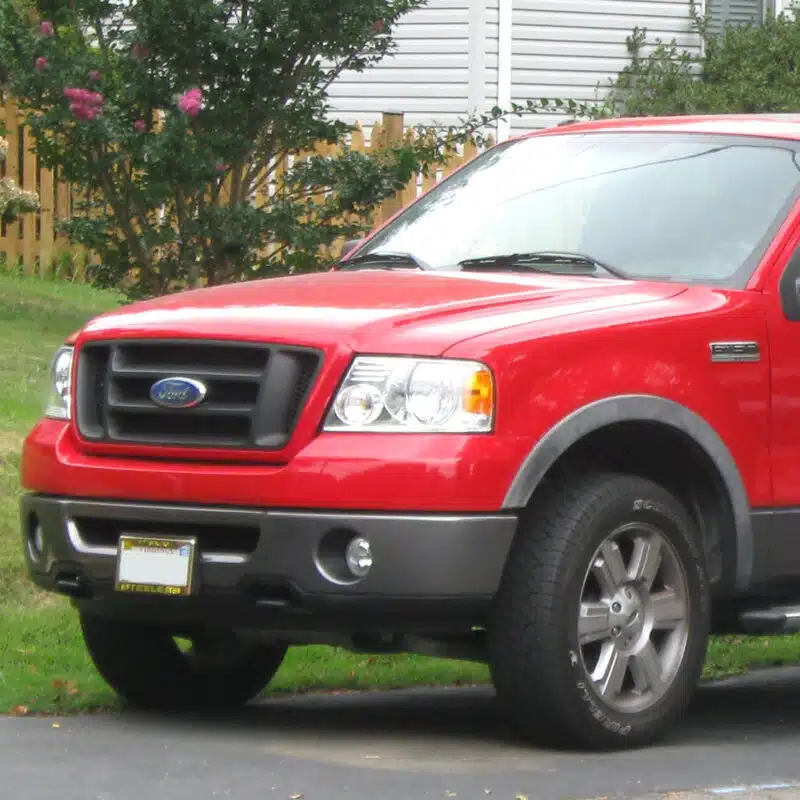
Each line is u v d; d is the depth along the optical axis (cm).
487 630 991
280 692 1241
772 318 1088
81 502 1027
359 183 2175
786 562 1093
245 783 902
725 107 3167
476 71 3125
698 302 1066
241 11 2153
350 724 1106
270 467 978
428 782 909
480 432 966
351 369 975
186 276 2178
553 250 1160
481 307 1023
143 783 901
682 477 1073
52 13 2180
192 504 991
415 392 966
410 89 3147
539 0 3177
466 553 959
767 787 920
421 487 953
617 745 1010
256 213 2131
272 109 2136
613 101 3152
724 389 1055
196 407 1001
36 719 1098
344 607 966
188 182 2097
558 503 995
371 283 1090
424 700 1227
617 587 1009
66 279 2747
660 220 1149
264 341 989
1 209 2462
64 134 2136
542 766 959
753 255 1109
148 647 1129
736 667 1416
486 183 1248
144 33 2092
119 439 1025
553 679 980
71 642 1308
